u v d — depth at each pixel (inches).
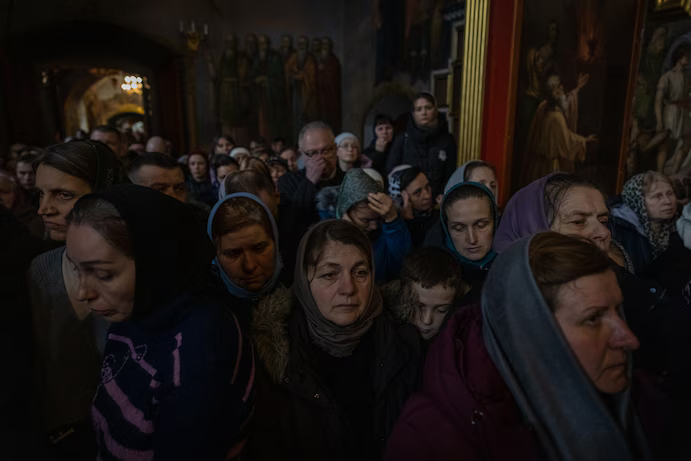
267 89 440.5
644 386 27.8
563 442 23.7
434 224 66.1
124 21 401.4
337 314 36.4
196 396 24.1
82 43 421.1
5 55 395.5
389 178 95.2
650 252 68.6
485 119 158.7
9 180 75.4
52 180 44.6
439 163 129.6
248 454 34.5
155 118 453.4
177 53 421.4
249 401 28.6
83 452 39.3
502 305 25.6
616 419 24.9
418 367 38.5
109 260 24.8
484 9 148.4
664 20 189.2
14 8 377.1
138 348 27.2
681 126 186.7
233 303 42.7
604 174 205.5
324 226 38.4
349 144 123.5
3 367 38.0
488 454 25.1
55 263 41.4
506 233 48.3
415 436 27.3
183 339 25.7
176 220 27.2
